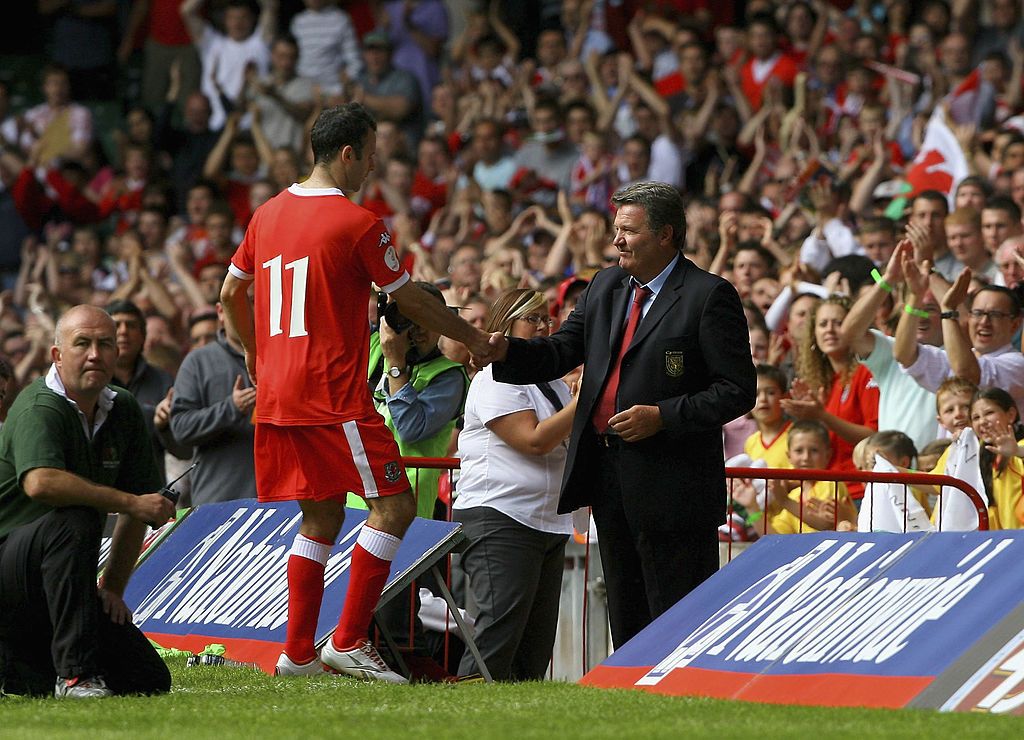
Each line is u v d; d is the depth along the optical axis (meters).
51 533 17.88
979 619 15.96
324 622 21.48
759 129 48.78
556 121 51.06
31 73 71.19
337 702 17.69
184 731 15.32
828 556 18.47
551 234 41.47
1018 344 29.73
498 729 15.20
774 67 50.97
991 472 25.12
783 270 35.22
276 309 19.77
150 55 65.50
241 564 24.12
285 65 61.25
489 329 22.20
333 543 20.56
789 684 17.27
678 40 53.75
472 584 21.81
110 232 58.84
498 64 59.53
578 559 27.72
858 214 41.34
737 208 38.56
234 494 27.45
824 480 23.55
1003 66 46.41
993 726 14.36
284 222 19.80
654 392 19.56
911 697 15.88
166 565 26.20
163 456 31.81
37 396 18.36
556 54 57.97
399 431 22.50
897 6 53.78
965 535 17.06
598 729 15.09
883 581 17.50
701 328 19.45
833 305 29.27
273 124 59.06
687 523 19.44
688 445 19.50
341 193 19.86
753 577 19.12
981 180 35.66
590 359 20.14
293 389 19.56
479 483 21.70
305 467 19.66
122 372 31.06
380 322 22.61
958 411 26.02
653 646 19.28
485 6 65.31
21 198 58.22
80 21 68.19
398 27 63.72
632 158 48.09
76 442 18.53
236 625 23.02
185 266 46.03
